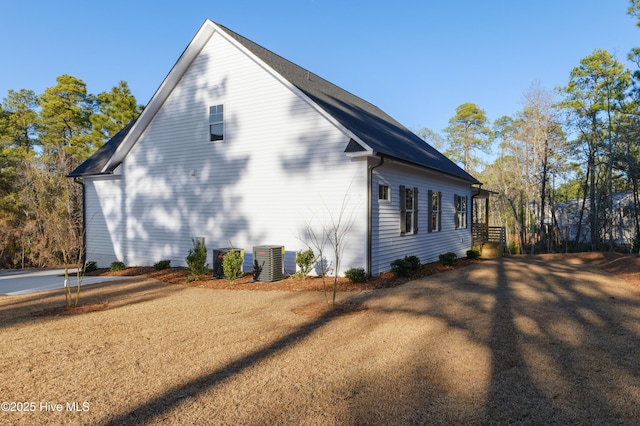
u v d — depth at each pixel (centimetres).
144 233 1477
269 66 1187
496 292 899
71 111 3228
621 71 2642
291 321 664
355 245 1066
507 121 4112
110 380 429
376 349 518
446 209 1648
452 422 335
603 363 462
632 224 2627
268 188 1209
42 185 2375
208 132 1328
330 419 342
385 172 1155
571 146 2762
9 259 2378
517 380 416
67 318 703
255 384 415
